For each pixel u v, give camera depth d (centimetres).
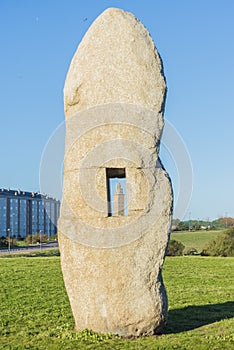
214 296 1591
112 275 980
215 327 1093
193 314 1264
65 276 1026
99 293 986
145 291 983
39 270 2350
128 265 980
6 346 948
